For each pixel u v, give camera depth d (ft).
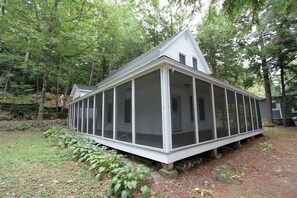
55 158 16.69
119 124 23.03
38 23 37.19
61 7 40.83
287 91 53.83
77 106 38.63
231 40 53.83
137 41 68.59
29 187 10.62
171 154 13.83
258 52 44.60
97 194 9.88
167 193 10.60
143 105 21.40
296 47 42.06
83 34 43.65
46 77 42.19
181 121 19.95
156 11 63.52
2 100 55.47
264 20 34.76
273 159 19.13
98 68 73.20
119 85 20.92
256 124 34.76
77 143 19.29
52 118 60.08
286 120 51.85
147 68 15.93
